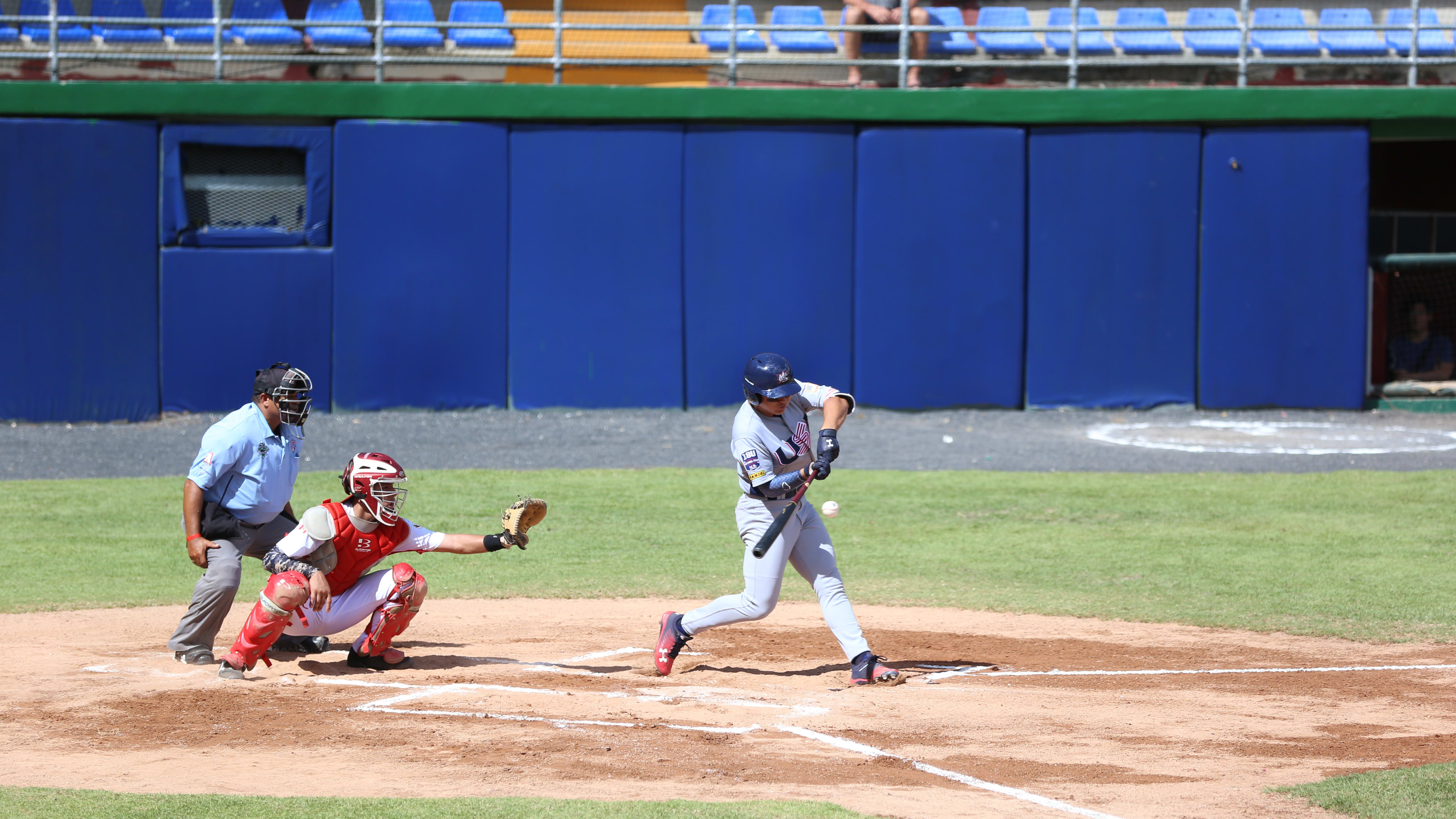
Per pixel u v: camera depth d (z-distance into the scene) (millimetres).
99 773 13734
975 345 53469
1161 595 25188
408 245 51844
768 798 12852
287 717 16047
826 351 53469
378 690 17516
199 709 16406
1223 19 59344
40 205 49719
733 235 52938
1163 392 53906
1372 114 52375
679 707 16688
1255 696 17547
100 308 50312
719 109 52094
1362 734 15617
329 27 51875
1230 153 53031
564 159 52281
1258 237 53250
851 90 52469
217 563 18625
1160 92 52438
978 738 15273
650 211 52594
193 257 50812
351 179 51375
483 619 23047
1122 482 38781
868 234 53156
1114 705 16953
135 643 20531
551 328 52750
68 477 39562
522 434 47656
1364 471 40156
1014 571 27672
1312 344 53531
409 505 34562
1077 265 53344
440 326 52250
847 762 14227
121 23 49500
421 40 54500
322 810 12203
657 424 50219
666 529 32250
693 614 18422
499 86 51562
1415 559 28484
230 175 51375
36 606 23734
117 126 50000
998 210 53062
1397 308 56312
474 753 14516
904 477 39750
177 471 40781
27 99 49406
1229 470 40656
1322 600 24562
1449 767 13953
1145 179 53062
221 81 50562
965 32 55312
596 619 23062
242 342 51312
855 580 26828
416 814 12109
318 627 18594
